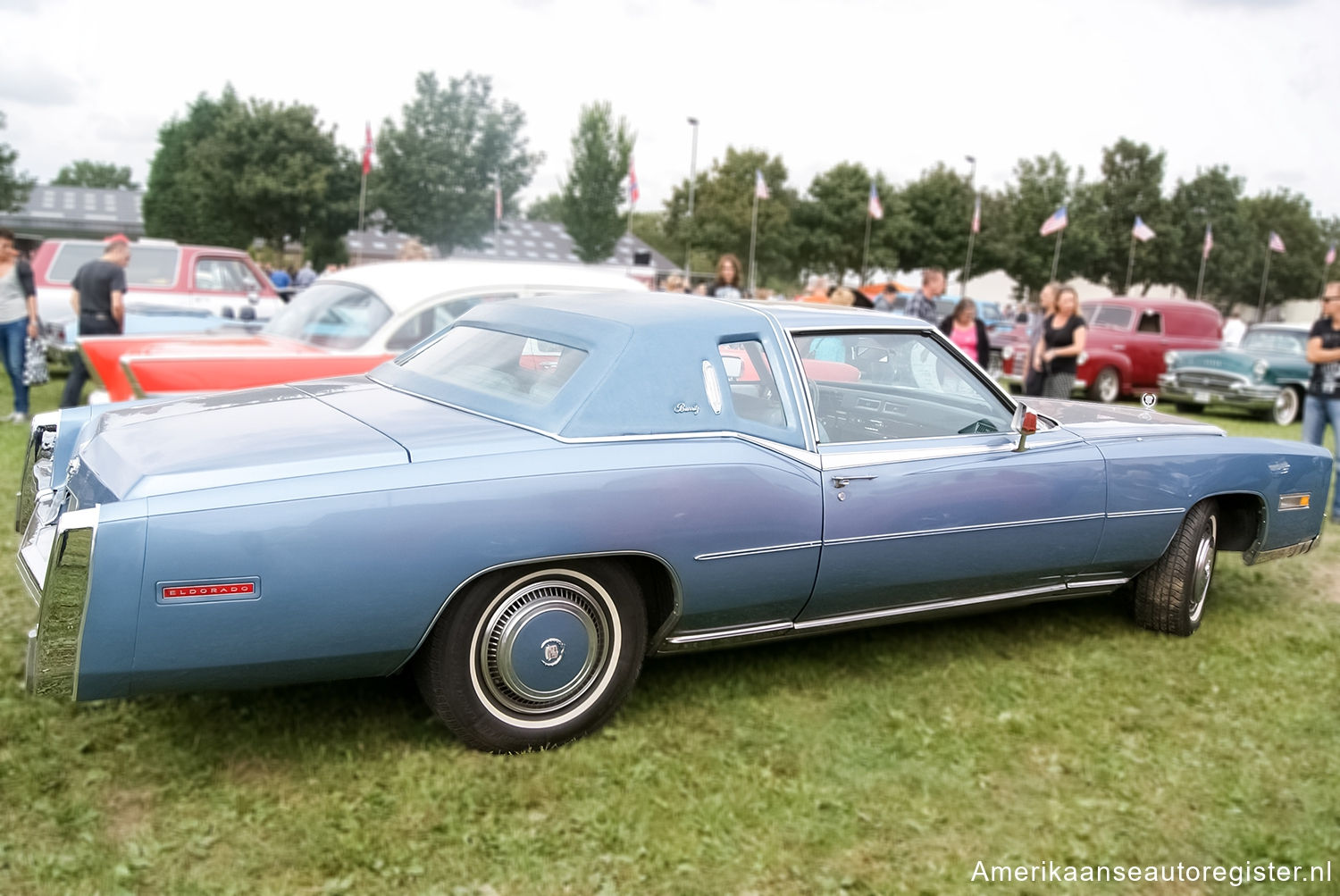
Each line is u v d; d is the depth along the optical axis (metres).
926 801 2.87
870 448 3.45
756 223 50.78
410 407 3.22
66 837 2.48
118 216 74.56
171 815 2.60
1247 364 14.31
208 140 51.28
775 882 2.47
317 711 3.20
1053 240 52.16
